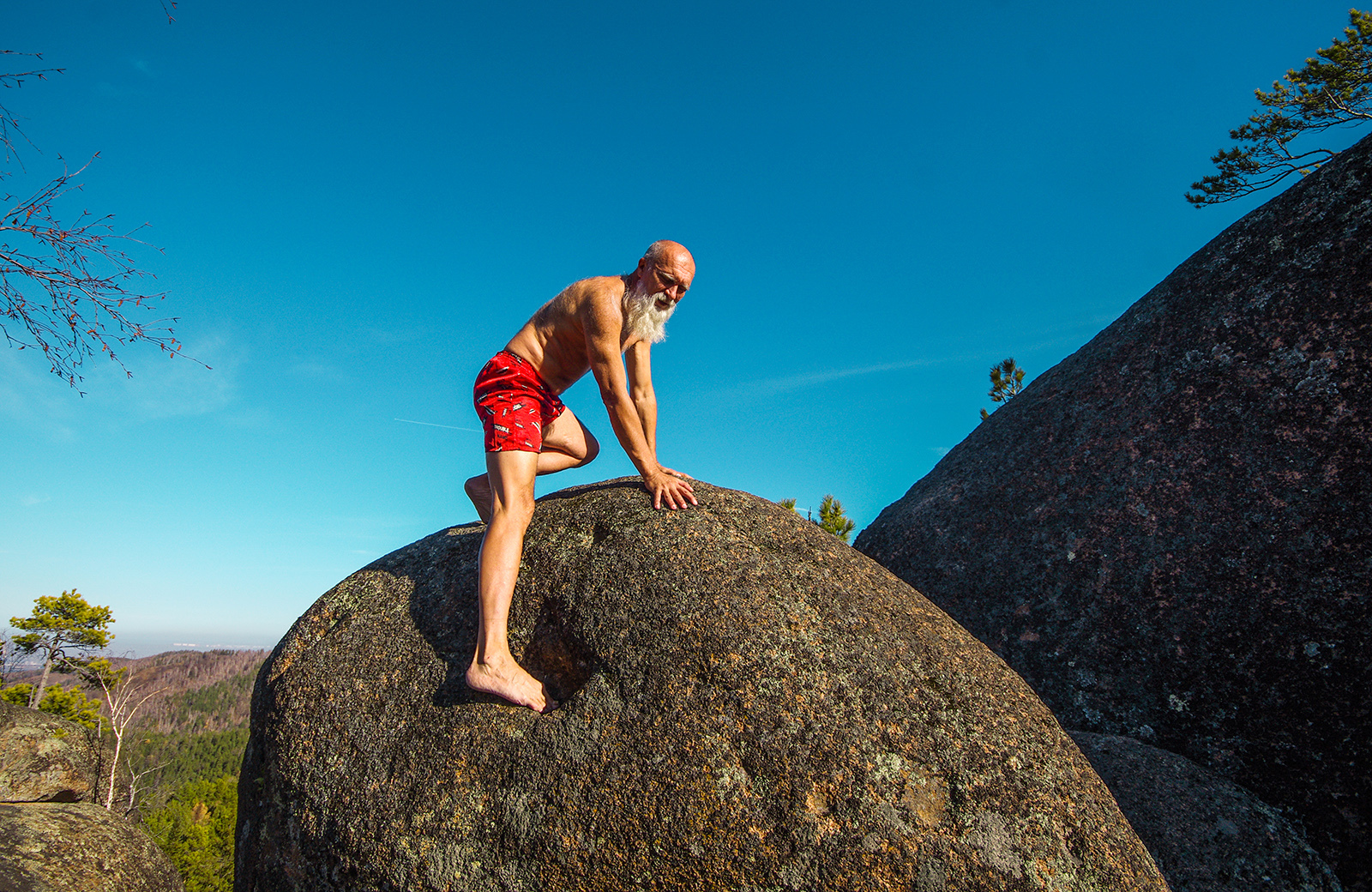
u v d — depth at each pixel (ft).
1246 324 13.94
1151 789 11.06
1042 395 17.33
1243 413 13.46
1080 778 8.04
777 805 7.58
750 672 8.40
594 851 7.74
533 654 9.68
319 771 9.25
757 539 10.06
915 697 8.34
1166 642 12.92
